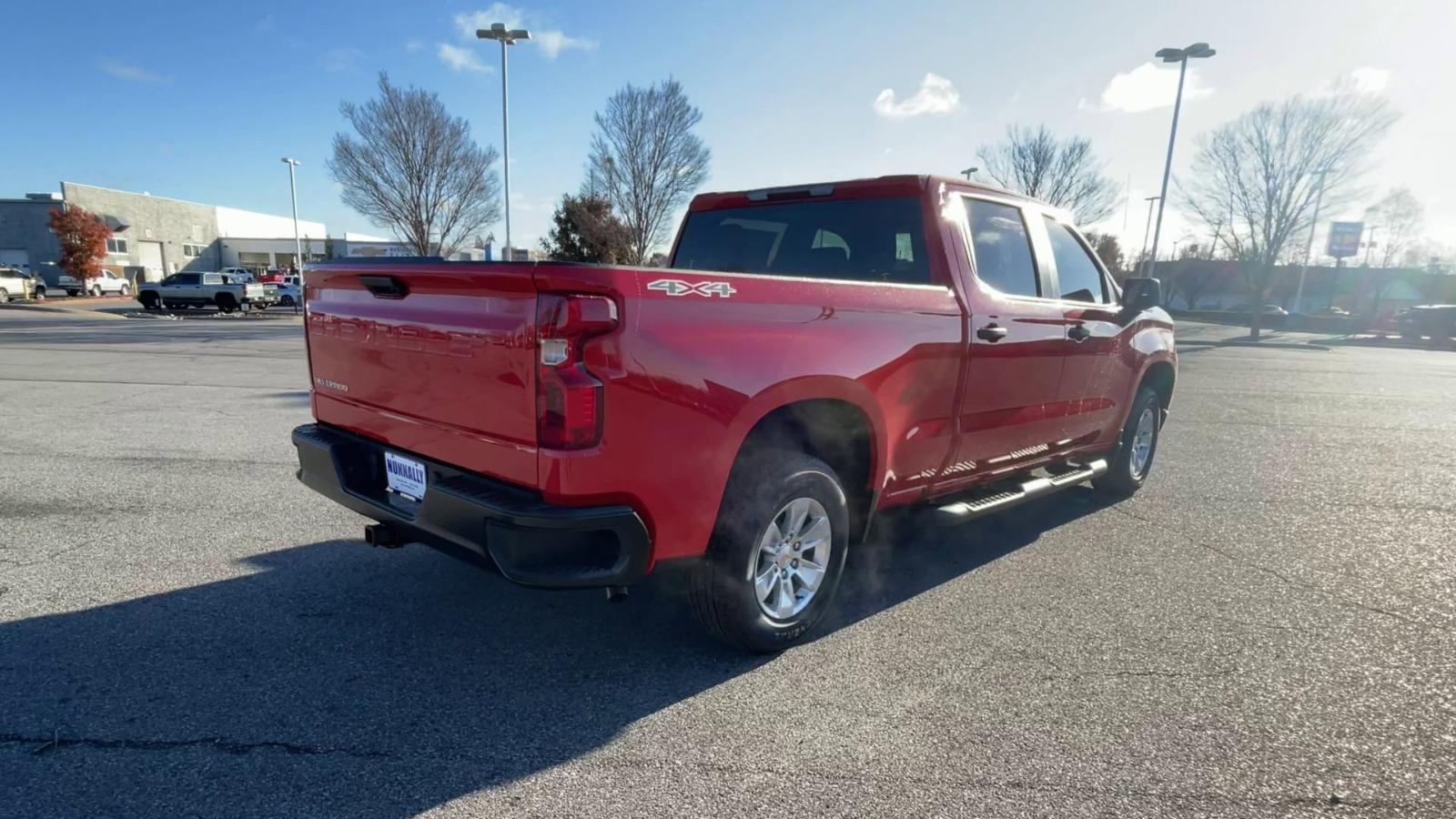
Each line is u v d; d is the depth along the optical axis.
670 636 3.45
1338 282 61.25
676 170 27.59
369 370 3.23
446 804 2.31
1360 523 5.44
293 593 3.82
